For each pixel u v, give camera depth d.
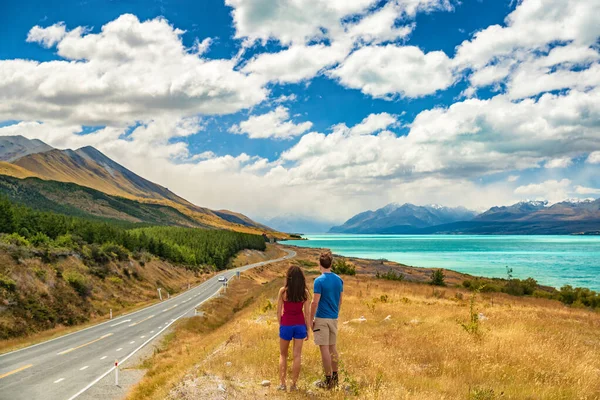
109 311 52.00
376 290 41.88
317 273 78.88
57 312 43.41
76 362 21.36
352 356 10.09
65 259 58.91
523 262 134.00
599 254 172.00
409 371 8.95
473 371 8.95
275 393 7.18
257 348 11.68
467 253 193.00
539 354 10.38
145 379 16.25
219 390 7.59
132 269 75.94
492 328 15.89
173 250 111.12
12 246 49.25
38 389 15.36
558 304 42.19
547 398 7.20
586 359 10.68
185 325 37.25
